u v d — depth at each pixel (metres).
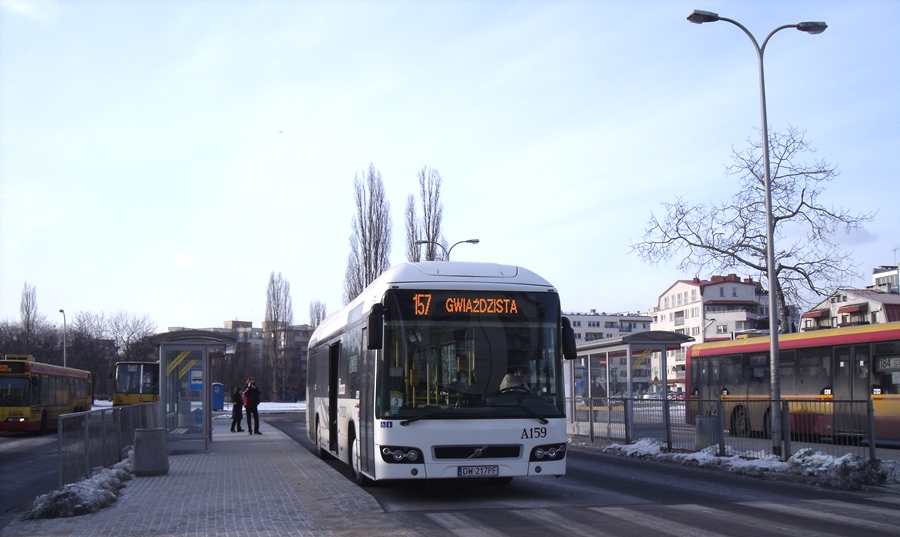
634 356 23.52
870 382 20.97
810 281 28.31
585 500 11.93
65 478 12.13
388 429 11.17
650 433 20.39
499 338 11.79
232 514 10.77
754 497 12.30
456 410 11.34
